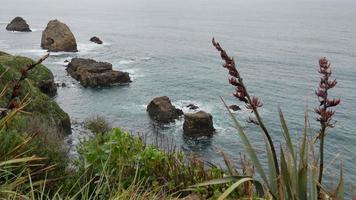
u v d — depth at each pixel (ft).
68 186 17.98
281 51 355.36
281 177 11.21
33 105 85.97
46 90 160.76
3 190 12.87
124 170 18.65
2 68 75.82
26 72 15.05
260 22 627.87
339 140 135.95
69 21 594.24
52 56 267.39
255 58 314.35
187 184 18.10
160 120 143.02
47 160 20.36
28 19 597.11
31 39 347.77
